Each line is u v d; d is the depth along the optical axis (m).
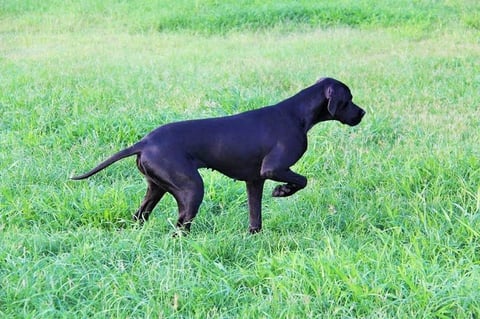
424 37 18.44
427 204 8.20
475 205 8.20
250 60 16.25
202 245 7.25
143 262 6.91
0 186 8.95
